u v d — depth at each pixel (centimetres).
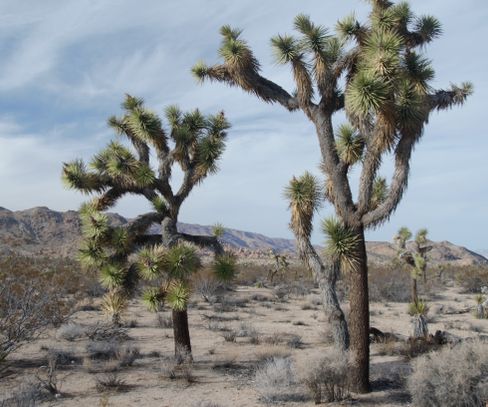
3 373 962
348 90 800
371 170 825
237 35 963
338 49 938
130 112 1085
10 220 10100
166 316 1894
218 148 1073
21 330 995
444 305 2547
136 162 1029
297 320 1945
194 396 852
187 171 1087
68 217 10856
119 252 1035
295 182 927
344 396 816
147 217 1067
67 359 1123
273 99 961
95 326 1480
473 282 3588
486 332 1645
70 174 998
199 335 1548
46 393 860
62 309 1520
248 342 1403
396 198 796
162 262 963
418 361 759
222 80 997
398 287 3061
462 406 683
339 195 863
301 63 884
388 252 9562
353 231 848
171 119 1096
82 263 1037
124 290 1052
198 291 2505
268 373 873
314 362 810
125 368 1063
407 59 842
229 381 955
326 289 952
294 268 5128
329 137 887
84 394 862
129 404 805
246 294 2964
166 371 987
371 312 2189
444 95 873
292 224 960
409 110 767
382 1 884
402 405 773
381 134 773
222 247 1103
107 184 1051
